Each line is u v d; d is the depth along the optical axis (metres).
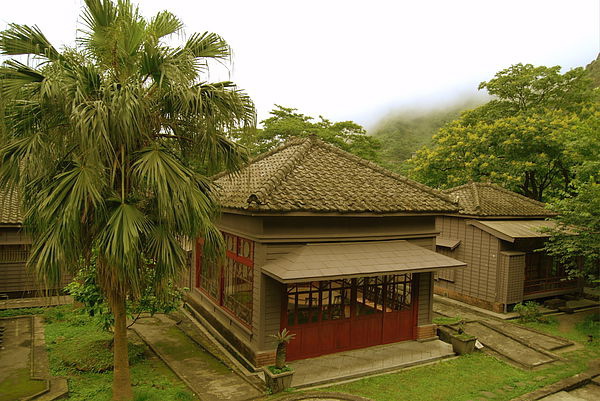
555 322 12.70
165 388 7.62
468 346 9.81
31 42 5.78
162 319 12.37
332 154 11.89
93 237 6.13
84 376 7.93
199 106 6.03
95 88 5.87
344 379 8.31
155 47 6.03
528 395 7.84
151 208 6.28
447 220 15.85
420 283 10.62
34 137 5.61
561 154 18.81
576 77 22.94
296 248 8.93
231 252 10.54
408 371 8.83
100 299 8.45
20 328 10.77
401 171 35.97
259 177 10.48
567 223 12.53
